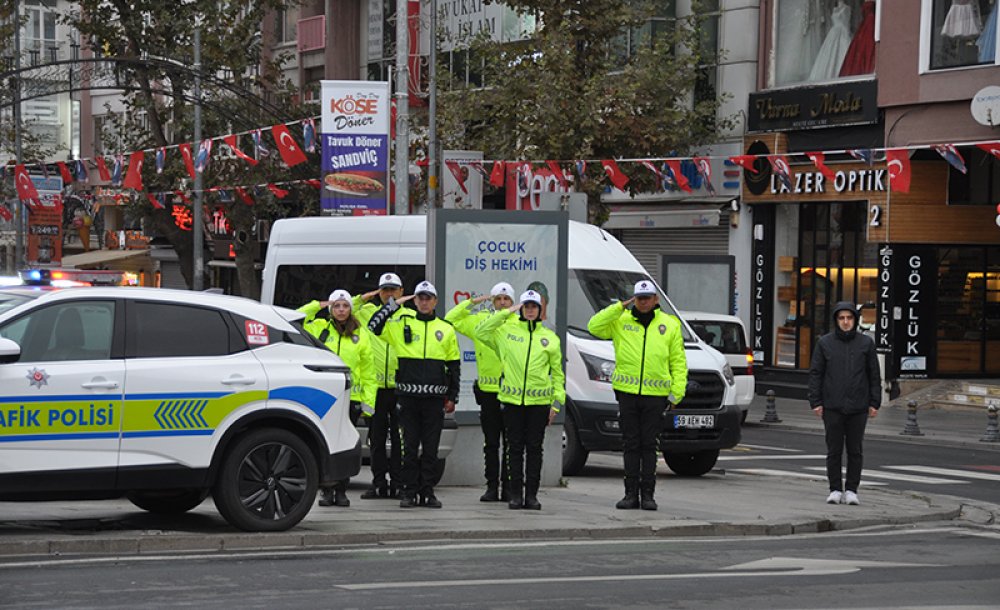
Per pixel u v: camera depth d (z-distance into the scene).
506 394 29.38
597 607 19.11
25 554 22.67
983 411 63.00
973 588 21.45
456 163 63.16
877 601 20.02
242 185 81.56
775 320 74.12
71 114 134.38
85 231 128.62
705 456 39.84
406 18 55.81
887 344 66.44
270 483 24.83
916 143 64.25
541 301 29.70
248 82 87.00
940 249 67.12
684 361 30.34
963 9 61.84
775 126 71.62
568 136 65.56
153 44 83.88
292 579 20.73
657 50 68.31
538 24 71.75
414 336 29.05
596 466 42.12
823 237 71.38
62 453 23.09
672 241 79.31
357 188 53.62
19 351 22.59
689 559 23.95
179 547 23.66
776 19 72.75
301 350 25.42
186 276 87.12
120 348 23.80
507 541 25.94
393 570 21.89
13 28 97.50
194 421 24.05
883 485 38.50
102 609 18.17
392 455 31.23
